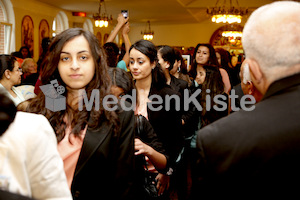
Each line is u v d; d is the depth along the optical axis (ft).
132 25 74.64
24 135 3.09
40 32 43.47
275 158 3.05
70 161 4.53
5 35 36.83
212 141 3.38
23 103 5.24
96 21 41.57
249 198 3.15
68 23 52.13
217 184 3.28
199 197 3.43
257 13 3.61
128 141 4.74
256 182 3.11
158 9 49.83
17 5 37.40
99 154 4.52
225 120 3.47
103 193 4.58
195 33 72.08
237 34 48.06
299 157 2.99
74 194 4.45
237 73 17.13
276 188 3.05
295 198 2.99
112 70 6.49
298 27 3.32
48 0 41.32
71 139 4.58
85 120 4.59
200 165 3.45
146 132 6.61
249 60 3.62
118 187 4.61
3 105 2.65
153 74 8.29
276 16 3.39
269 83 3.50
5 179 2.91
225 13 33.09
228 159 3.24
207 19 70.54
